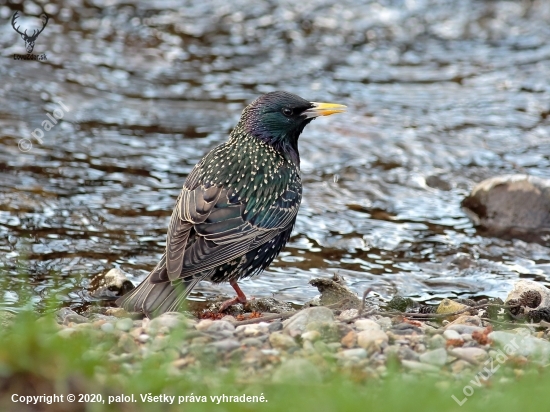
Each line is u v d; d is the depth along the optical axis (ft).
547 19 76.54
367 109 61.11
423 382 25.72
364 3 78.79
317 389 25.04
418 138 56.90
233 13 75.46
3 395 23.80
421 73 67.21
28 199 47.16
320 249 44.01
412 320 32.65
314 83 64.80
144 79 63.72
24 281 34.73
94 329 29.14
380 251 43.91
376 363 27.61
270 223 35.17
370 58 69.41
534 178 47.32
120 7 74.33
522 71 67.36
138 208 47.11
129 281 38.52
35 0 73.00
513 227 46.34
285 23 74.43
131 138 55.47
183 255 32.63
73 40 68.23
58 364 24.52
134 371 26.00
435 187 51.08
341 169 52.95
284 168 36.58
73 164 51.60
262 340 28.73
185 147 54.80
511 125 58.70
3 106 57.67
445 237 45.50
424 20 76.23
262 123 37.17
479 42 72.64
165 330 29.12
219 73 65.57
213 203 34.27
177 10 75.20
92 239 43.57
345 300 35.45
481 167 53.26
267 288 39.52
